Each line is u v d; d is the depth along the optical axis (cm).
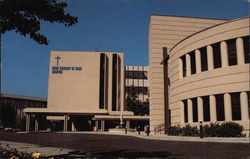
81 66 6800
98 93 6669
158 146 1593
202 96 2522
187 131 2406
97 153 1205
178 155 1103
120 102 6925
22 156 708
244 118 2159
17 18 722
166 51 3506
